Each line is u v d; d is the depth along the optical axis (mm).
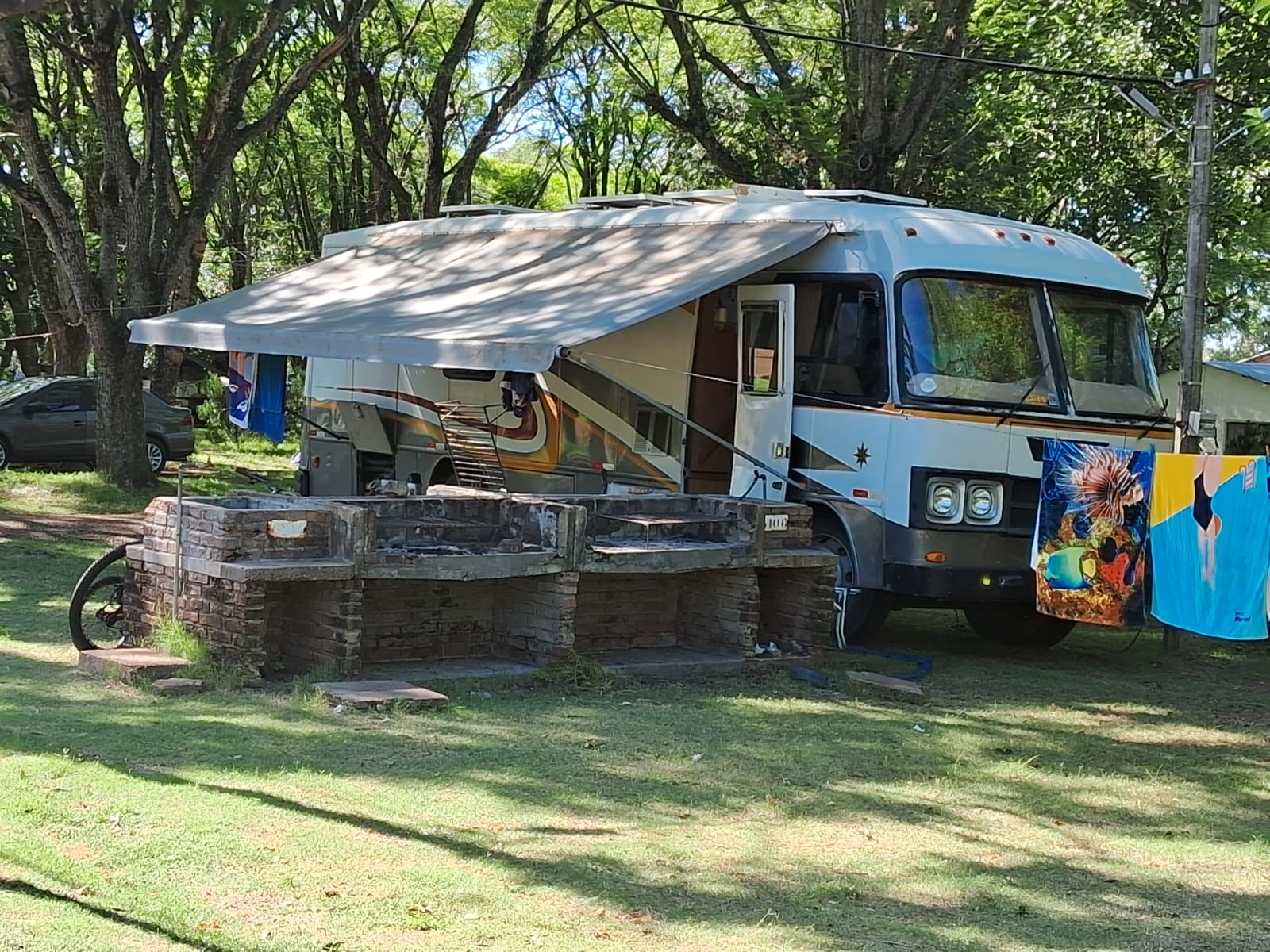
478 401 13891
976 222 11359
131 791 5977
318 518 8555
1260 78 17562
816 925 5043
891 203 12109
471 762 6898
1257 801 7180
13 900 4723
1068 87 20938
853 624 10898
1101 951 4980
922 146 20250
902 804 6727
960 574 10531
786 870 5629
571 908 5031
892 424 10609
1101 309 11539
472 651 9406
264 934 4598
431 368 14414
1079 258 11594
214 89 20656
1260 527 9273
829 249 11258
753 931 4938
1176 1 19000
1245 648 12422
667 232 12477
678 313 11914
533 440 13266
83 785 6012
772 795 6684
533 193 40094
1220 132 18016
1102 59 19891
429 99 28766
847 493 10898
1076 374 11203
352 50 25562
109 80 19766
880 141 18031
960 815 6625
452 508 9531
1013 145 22531
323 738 7164
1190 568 9641
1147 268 27672
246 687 8258
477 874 5301
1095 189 23406
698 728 7949
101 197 21344
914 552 10508
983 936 5051
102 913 4664
